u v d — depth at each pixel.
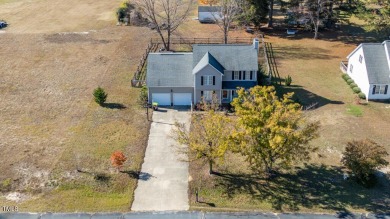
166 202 41.44
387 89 59.56
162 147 49.53
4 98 59.41
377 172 45.72
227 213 40.12
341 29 87.50
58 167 45.53
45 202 40.94
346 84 64.69
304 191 43.09
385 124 54.19
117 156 44.19
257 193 42.81
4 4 102.56
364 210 40.59
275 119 40.53
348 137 51.44
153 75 58.12
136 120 54.81
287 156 41.81
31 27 87.12
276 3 101.12
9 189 42.41
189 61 59.41
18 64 70.00
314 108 57.69
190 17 92.75
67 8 99.75
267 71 68.19
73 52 75.06
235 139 42.25
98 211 40.00
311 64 71.44
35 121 54.09
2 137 50.47
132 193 42.47
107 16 94.12
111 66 69.69
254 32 85.50
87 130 52.28
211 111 44.75
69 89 62.19
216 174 45.28
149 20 85.31
